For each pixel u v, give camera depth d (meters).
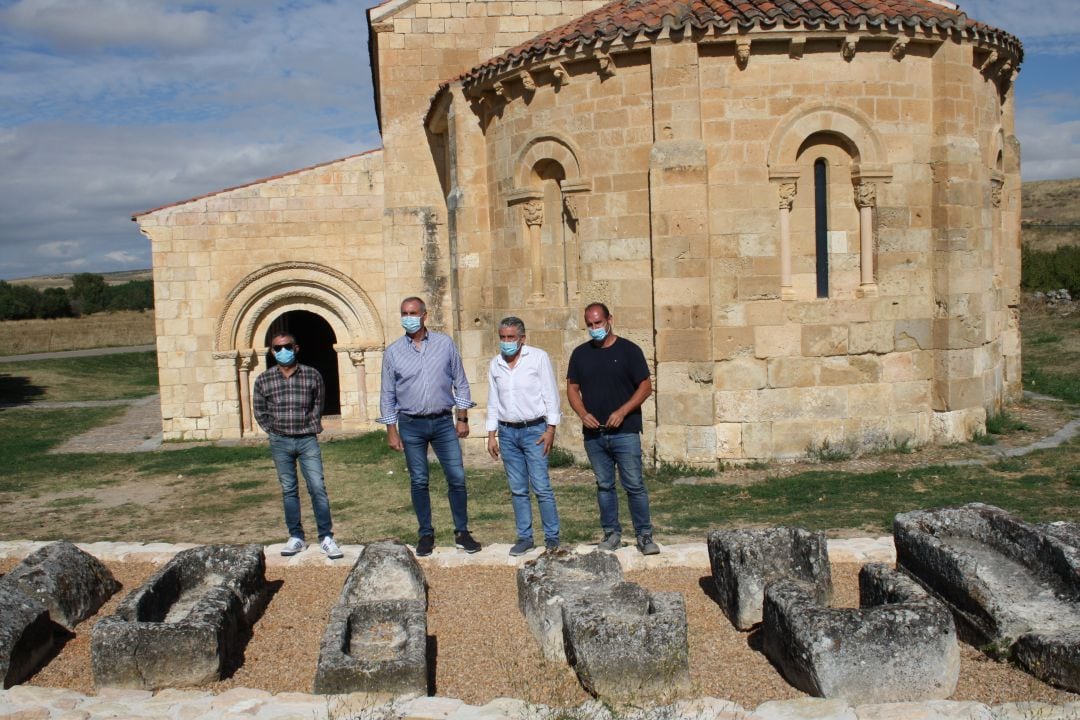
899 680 5.61
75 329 62.75
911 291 13.75
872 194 13.48
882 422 13.71
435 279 20.94
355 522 11.74
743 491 11.91
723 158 13.25
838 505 10.95
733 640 6.89
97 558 9.15
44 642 6.97
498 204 15.58
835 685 5.61
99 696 6.07
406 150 20.56
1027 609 6.46
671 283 13.22
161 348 21.72
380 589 7.60
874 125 13.39
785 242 13.40
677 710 5.34
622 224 13.77
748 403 13.37
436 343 8.95
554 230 14.86
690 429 13.29
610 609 6.42
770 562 7.22
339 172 21.81
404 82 20.09
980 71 14.68
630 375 8.55
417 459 9.00
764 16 12.70
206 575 7.96
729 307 13.32
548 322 14.79
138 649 6.21
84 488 15.90
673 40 13.05
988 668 6.12
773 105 13.22
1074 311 31.28
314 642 7.20
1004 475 12.11
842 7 13.12
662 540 9.75
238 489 14.99
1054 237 64.19
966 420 14.06
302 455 9.27
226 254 21.70
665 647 5.84
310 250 21.83
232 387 21.94
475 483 13.77
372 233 21.94
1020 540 7.07
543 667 6.50
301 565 9.17
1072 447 13.72
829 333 13.47
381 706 5.56
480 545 9.34
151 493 15.12
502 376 8.75
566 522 10.87
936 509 7.71
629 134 13.62
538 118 14.50
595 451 8.73
